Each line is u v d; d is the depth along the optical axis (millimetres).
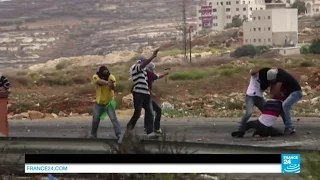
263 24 133500
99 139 10984
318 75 37812
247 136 16250
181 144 10398
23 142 11648
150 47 175500
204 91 36156
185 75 49812
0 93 15336
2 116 15383
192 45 147000
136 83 15617
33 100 35031
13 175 11219
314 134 16375
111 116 15352
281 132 16328
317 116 21672
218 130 18016
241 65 62531
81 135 17625
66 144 11211
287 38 132000
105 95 15320
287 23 133000
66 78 57750
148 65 15797
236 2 186875
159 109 16172
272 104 16000
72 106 29891
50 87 52375
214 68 60781
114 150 10602
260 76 16000
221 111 25000
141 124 20922
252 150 10141
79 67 110000
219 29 188375
